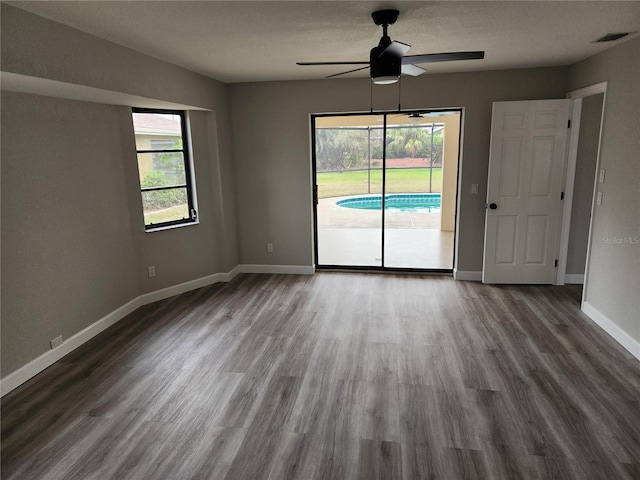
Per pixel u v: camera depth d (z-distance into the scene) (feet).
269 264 18.16
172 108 14.48
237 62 12.60
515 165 14.90
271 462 7.13
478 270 16.48
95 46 9.50
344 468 6.97
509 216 15.31
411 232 26.53
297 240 17.69
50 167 10.57
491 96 15.01
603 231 11.94
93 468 7.07
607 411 8.27
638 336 10.30
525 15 8.62
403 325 12.49
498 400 8.70
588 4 7.98
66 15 7.98
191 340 11.81
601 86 12.06
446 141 25.38
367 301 14.53
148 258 14.64
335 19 8.66
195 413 8.50
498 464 6.98
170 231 15.17
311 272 17.89
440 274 17.39
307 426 8.03
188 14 8.14
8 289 9.36
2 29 7.22
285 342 11.57
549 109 14.33
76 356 10.97
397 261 19.85
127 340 11.87
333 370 10.03
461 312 13.37
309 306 14.21
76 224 11.50
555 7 8.14
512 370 9.84
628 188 10.71
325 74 14.85
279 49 11.10
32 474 6.95
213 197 16.51
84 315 11.83
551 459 7.07
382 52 8.41
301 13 8.24
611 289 11.52
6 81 8.29
